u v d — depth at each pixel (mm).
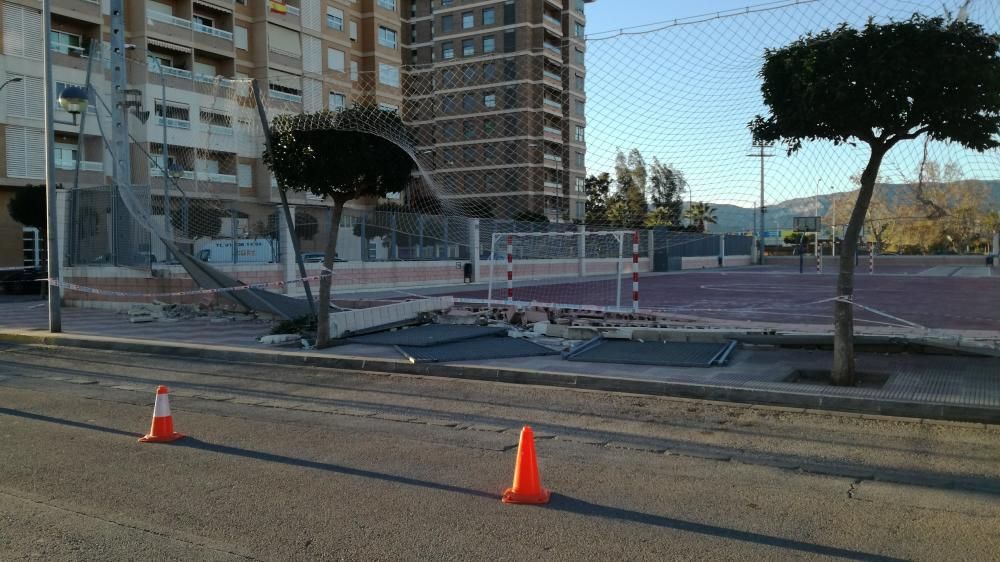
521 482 4977
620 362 10539
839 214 35375
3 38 33000
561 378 9664
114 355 12602
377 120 11641
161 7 40000
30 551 4078
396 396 8922
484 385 9672
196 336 14117
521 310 15641
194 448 6367
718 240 51906
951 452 6332
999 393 8148
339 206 12352
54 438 6703
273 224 21766
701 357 10664
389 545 4172
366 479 5465
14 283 29516
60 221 21062
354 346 12539
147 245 19438
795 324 13344
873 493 5188
